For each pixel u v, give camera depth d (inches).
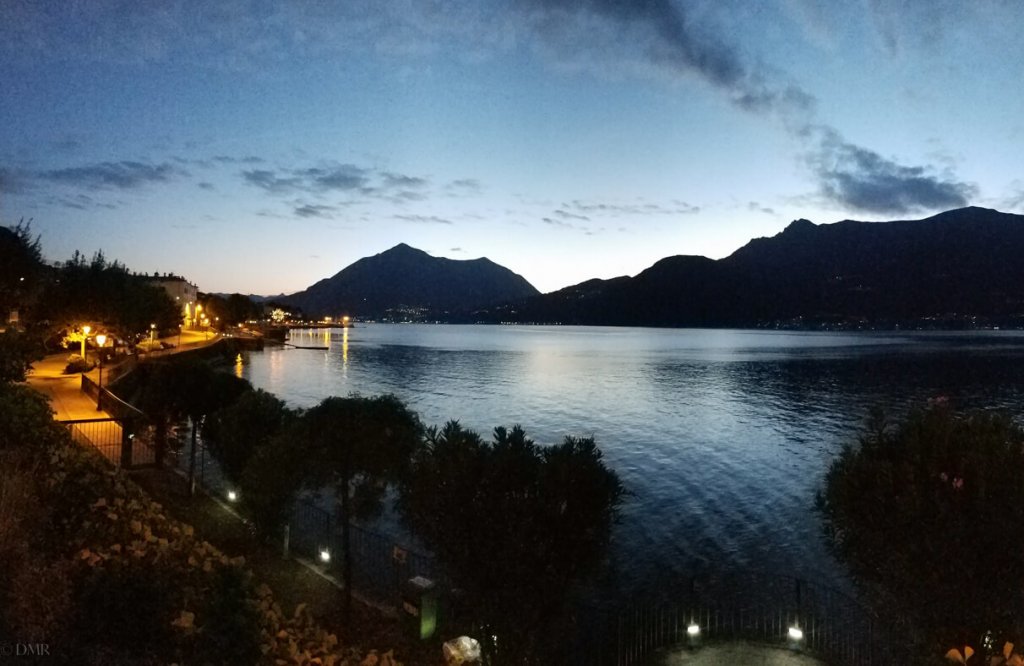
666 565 798.5
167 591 213.6
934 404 295.9
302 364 4389.8
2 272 1211.2
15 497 233.9
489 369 4160.9
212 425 706.8
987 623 265.1
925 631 287.4
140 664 191.8
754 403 2546.8
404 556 530.3
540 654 449.4
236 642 202.4
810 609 639.1
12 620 186.9
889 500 271.3
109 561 218.5
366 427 445.1
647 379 3553.2
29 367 546.6
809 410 2349.9
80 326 1969.7
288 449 474.3
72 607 196.2
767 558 831.1
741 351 6584.6
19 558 209.6
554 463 327.6
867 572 297.4
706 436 1806.1
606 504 334.3
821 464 1425.9
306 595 507.5
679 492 1175.6
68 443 392.5
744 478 1295.5
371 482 475.2
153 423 829.2
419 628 438.3
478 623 390.0
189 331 5078.7
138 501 328.8
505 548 316.5
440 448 344.2
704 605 661.9
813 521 989.2
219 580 210.2
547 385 3201.3
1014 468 252.2
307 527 738.2
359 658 304.5
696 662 464.1
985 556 252.5
